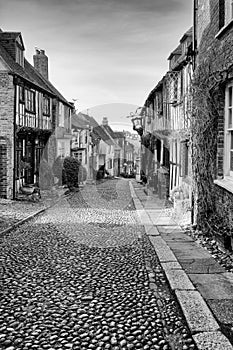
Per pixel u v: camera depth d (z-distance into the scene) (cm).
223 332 355
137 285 514
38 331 380
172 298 464
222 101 705
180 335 366
